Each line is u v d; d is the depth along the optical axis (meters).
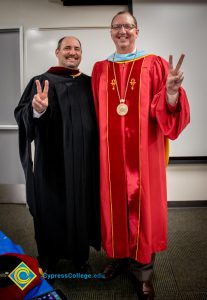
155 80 1.53
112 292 1.76
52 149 1.69
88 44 2.94
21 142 1.77
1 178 3.37
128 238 1.63
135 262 1.67
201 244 2.35
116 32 1.53
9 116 3.27
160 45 2.85
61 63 1.81
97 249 1.88
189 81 2.90
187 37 2.82
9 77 3.18
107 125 1.58
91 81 1.71
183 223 2.77
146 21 2.81
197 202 3.16
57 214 1.74
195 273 1.95
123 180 1.57
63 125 1.62
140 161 1.52
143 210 1.54
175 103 1.39
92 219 1.81
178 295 1.73
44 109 1.51
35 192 1.74
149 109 1.51
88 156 1.68
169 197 3.17
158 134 1.56
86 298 1.72
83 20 2.91
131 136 1.53
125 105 1.54
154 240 1.62
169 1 2.77
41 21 2.94
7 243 1.15
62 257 1.83
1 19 2.97
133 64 1.55
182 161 3.04
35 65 3.02
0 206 3.26
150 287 1.66
